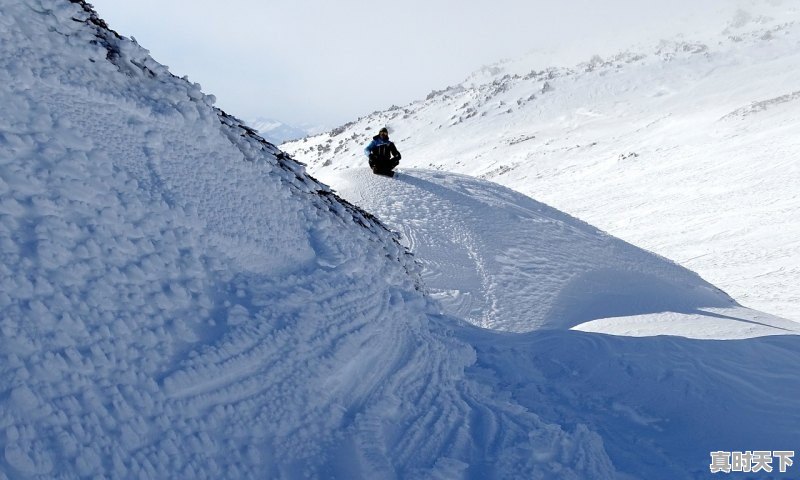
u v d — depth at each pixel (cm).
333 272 500
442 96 11438
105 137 381
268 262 443
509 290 948
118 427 254
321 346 392
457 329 631
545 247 1111
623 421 422
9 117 325
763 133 4197
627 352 537
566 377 507
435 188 1339
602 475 344
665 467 357
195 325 336
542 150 5966
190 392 296
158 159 411
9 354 244
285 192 538
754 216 2653
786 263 1998
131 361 286
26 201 299
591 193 3878
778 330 634
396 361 459
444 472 329
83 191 329
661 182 3716
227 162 484
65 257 295
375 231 732
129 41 471
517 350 572
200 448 275
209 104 535
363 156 8425
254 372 335
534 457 356
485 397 456
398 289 610
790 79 6419
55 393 246
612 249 1188
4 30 364
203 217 407
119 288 310
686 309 912
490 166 6025
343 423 353
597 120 7106
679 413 423
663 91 7769
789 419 407
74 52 407
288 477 294
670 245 2492
